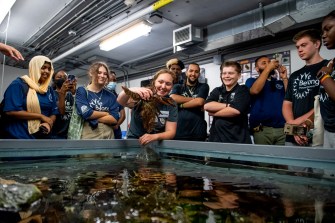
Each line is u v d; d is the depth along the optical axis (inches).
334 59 64.3
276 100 99.0
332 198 34.0
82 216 27.0
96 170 54.1
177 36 159.3
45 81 84.7
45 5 145.4
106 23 163.8
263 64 108.3
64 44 197.3
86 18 152.9
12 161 55.9
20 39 195.2
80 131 81.0
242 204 31.6
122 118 112.7
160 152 74.2
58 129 97.0
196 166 58.9
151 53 217.0
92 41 169.5
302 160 47.9
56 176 47.1
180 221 25.9
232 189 38.9
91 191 36.9
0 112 78.4
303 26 143.0
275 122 97.3
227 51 181.8
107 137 85.4
